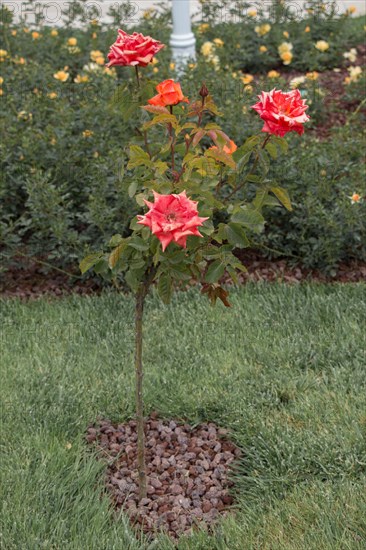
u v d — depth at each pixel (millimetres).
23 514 3670
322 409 4352
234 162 3158
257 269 5914
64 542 3541
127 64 3307
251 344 4977
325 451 3986
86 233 5902
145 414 4504
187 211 2725
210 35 9617
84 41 9344
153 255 3193
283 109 3068
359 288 5473
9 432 4238
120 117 6559
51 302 5602
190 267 3271
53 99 7047
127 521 3729
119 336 5160
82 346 5074
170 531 3744
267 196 3326
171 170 3359
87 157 6293
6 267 5918
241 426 4297
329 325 5156
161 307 5414
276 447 4043
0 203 6133
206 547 3562
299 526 3605
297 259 5957
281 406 4441
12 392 4578
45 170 6258
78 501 3785
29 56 8914
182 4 8312
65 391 4570
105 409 4508
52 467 3957
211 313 5316
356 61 9328
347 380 4617
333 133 7383
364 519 3576
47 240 5855
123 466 4168
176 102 3176
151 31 9336
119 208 5805
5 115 6715
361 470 3939
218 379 4664
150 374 4746
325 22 9609
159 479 4070
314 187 5988
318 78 8789
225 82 7234
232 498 3941
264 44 9281
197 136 3119
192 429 4383
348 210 5664
